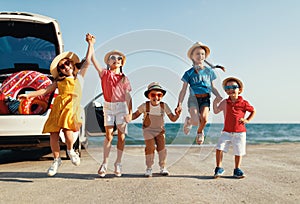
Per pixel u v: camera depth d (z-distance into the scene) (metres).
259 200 3.29
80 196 3.51
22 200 3.37
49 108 5.58
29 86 5.87
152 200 3.31
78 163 4.57
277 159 6.34
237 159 4.55
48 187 3.96
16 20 6.68
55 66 4.62
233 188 3.83
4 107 5.60
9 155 7.36
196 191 3.68
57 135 4.51
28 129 5.40
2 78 7.25
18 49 7.34
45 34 7.16
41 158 6.68
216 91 5.40
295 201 3.26
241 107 4.71
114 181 4.30
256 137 28.42
